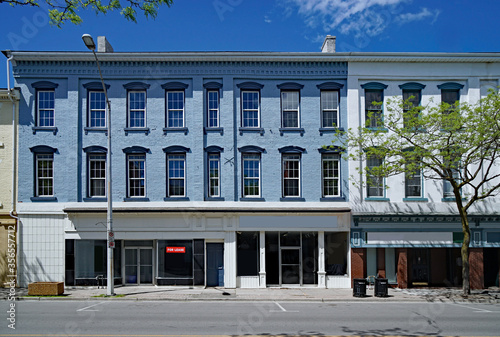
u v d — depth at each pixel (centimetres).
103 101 2145
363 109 2141
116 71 2134
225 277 2047
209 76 2144
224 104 2134
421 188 2122
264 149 2127
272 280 2083
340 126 2138
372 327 1174
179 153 2127
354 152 2109
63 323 1207
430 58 2130
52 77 2117
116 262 2066
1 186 2083
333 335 1070
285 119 2162
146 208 2038
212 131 2130
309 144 2139
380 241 2059
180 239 2073
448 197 2109
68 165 2092
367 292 1909
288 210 2053
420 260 2158
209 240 2078
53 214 2072
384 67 2148
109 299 1728
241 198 2097
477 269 2064
